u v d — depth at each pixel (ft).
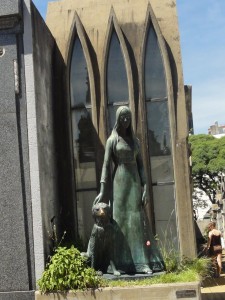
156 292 25.57
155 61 35.91
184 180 34.17
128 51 35.96
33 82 29.68
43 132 31.27
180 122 34.83
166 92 35.53
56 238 30.48
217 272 39.32
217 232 40.47
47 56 34.24
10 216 28.71
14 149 29.19
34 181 28.91
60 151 35.19
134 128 34.99
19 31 30.07
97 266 28.04
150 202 34.40
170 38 36.01
